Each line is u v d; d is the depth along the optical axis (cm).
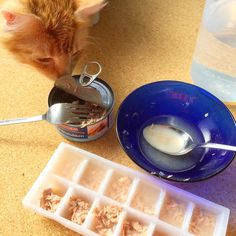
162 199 33
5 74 44
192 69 43
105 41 47
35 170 36
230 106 41
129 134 35
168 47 46
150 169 31
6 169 36
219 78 40
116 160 37
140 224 31
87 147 38
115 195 33
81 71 44
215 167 32
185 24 49
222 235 30
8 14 35
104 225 31
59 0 39
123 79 43
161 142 36
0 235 32
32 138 38
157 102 38
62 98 38
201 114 37
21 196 34
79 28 42
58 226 32
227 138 34
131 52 46
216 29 38
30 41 40
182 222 32
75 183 34
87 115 36
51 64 43
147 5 52
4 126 39
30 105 41
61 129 37
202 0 52
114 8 51
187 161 34
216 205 32
